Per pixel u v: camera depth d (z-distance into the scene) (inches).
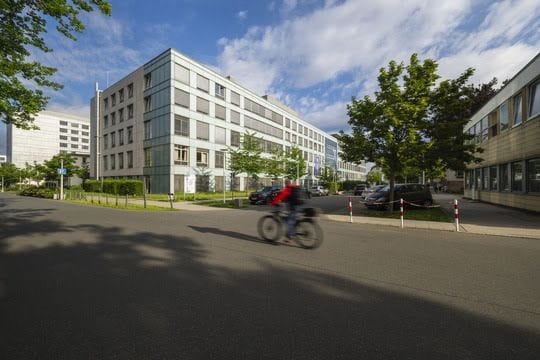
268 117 2135.8
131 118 1584.6
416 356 108.7
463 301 159.8
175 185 1360.7
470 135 538.9
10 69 348.8
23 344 116.4
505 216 538.3
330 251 273.6
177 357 108.0
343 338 121.3
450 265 229.0
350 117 593.6
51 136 4343.0
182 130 1400.1
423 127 536.1
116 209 712.4
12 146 4033.0
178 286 180.1
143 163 1503.4
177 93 1374.3
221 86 1657.2
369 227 434.3
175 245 293.6
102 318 138.3
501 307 152.5
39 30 366.6
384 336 122.9
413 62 552.7
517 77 630.5
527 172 597.0
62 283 184.4
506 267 223.9
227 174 1669.5
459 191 1724.9
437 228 412.2
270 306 152.2
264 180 1994.3
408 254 263.7
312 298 163.0
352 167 4431.6
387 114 522.3
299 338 121.1
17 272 206.4
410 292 172.7
